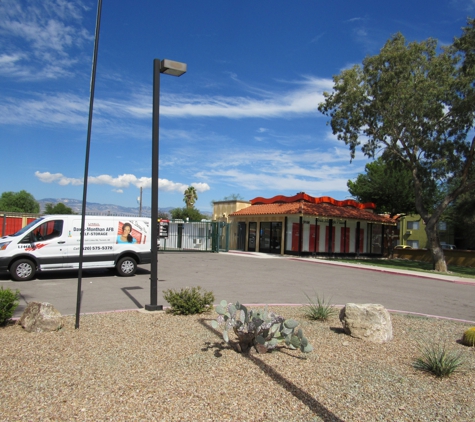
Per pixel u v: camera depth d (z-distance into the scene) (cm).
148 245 1525
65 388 442
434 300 1283
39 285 1254
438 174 2458
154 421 375
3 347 584
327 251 3006
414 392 468
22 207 6056
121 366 512
